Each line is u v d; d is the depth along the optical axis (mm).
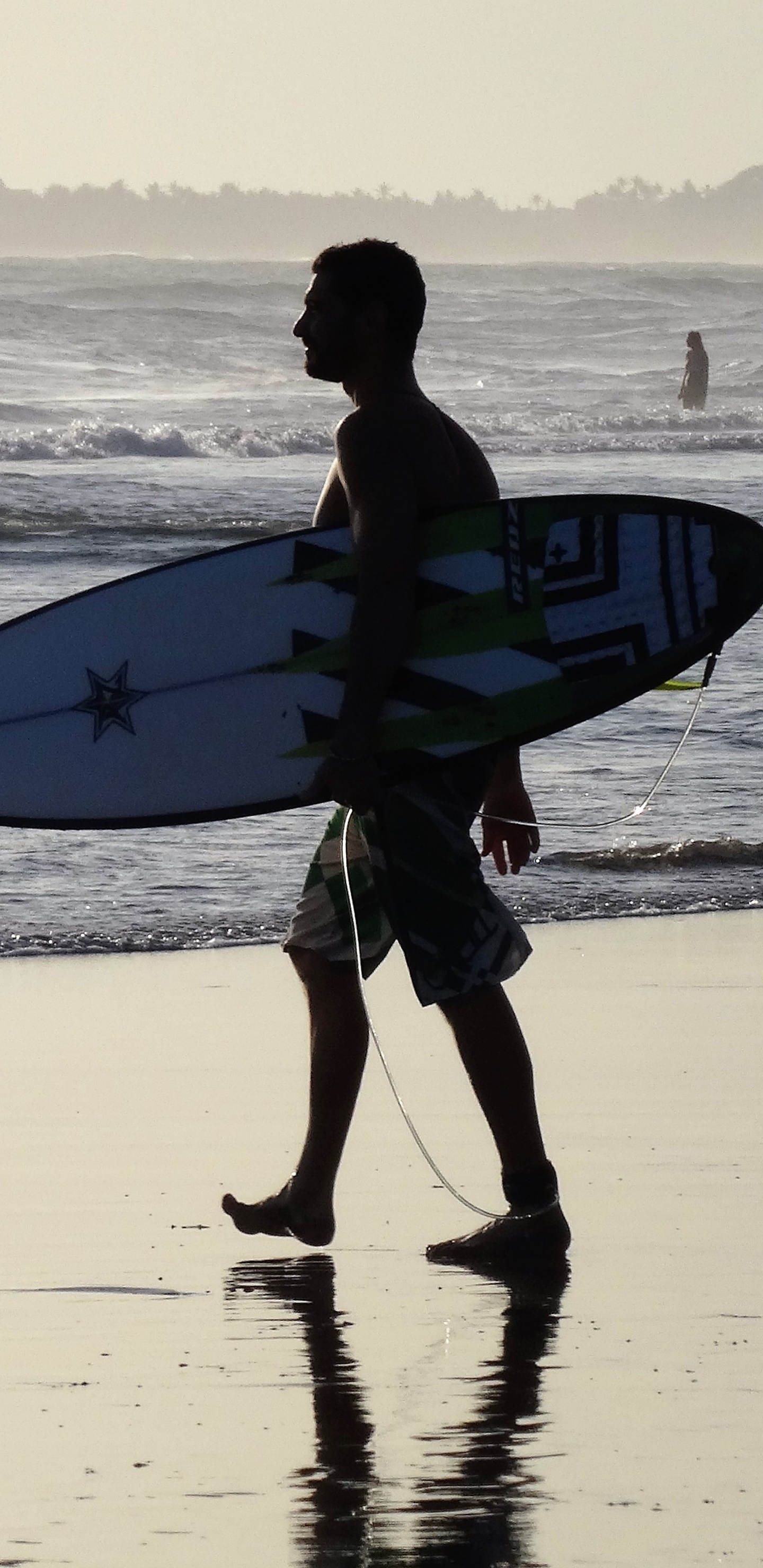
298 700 13172
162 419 117500
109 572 56719
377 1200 13602
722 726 35906
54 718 13453
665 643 12688
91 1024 18797
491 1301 11430
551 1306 11297
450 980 12391
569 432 118562
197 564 13422
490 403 136750
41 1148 14688
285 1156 14586
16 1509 8336
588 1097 16062
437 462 12484
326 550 13258
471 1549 7934
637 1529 8125
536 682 12523
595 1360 10328
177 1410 9578
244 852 27297
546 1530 8125
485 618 12500
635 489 77438
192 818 13211
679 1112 15625
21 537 63781
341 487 13344
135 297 188125
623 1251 12344
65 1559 7824
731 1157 14406
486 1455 8969
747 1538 8023
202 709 13305
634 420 121875
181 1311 11227
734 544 12742
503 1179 12523
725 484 81062
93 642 13484
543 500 12672
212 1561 7824
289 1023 19031
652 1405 9633
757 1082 16625
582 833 28125
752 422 126812
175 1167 14289
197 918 23703
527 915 24125
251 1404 9664
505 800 13562
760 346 189000
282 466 91875
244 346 157875
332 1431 9273
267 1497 8477
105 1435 9211
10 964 21469
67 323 161000
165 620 13414
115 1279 11828
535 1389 9867
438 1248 12367
